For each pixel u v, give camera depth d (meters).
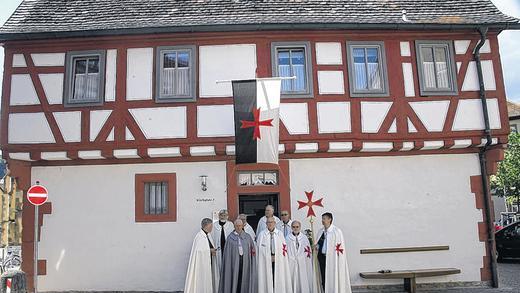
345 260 9.80
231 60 11.52
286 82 11.53
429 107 11.62
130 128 11.28
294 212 11.64
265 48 11.56
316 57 11.59
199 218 11.59
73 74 11.66
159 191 11.83
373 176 11.88
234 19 11.61
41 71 11.60
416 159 12.00
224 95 11.38
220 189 11.65
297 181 11.73
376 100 11.53
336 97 11.45
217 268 10.52
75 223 11.66
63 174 11.82
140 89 11.43
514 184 26.45
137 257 11.53
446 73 11.89
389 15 12.01
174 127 11.26
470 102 11.73
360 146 11.30
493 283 11.70
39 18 12.12
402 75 11.70
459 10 12.38
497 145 11.81
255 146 10.42
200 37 11.54
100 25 11.62
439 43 11.93
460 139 11.56
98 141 11.25
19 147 11.31
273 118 10.51
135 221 11.62
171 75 11.55
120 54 11.58
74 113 11.41
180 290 11.42
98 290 11.47
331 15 11.89
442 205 11.91
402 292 11.34
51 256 11.59
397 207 11.84
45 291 11.48
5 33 11.26
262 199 12.13
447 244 11.83
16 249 14.54
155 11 12.22
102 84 11.48
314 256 9.99
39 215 11.70
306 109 11.34
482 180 11.99
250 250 9.84
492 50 12.00
